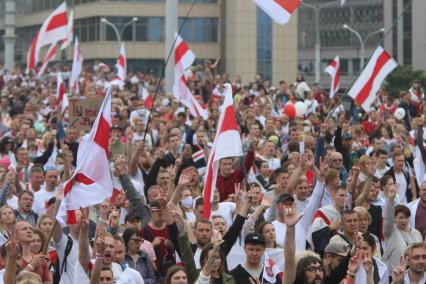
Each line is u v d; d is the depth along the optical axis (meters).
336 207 31.62
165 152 41.66
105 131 27.73
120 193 33.22
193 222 31.62
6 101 73.19
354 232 29.25
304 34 196.38
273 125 52.91
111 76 105.31
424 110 57.03
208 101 84.06
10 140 46.38
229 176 35.12
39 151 49.72
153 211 30.84
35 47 75.56
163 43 190.50
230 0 187.50
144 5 189.88
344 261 26.08
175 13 73.19
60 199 28.42
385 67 52.19
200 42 190.00
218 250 24.88
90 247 29.25
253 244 26.17
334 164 37.66
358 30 190.12
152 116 59.66
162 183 35.94
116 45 190.50
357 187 34.81
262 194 33.06
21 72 132.38
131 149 42.72
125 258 29.12
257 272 26.34
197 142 48.25
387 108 67.00
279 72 186.38
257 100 71.94
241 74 185.50
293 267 24.98
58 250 28.52
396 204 35.81
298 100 73.44
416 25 174.25
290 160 38.97
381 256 32.91
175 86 57.28
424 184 34.50
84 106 46.03
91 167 27.55
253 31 184.88
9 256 23.45
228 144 29.77
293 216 25.06
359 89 52.22
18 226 27.14
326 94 79.38
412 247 26.72
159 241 30.66
